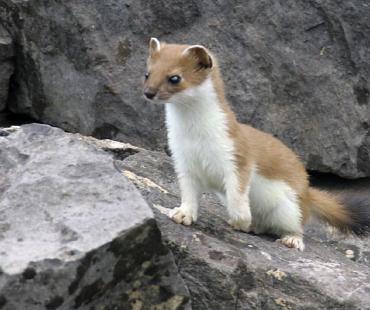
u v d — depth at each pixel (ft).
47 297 24.88
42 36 51.16
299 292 31.14
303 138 49.90
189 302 28.89
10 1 50.98
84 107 50.98
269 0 49.49
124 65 50.21
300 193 36.91
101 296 26.89
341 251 40.83
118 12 50.03
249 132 36.58
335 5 49.08
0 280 24.26
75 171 29.78
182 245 31.27
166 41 50.14
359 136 49.57
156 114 50.14
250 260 31.94
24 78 52.49
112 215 27.20
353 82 49.44
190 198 34.78
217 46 49.75
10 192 28.78
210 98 33.99
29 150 31.42
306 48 49.52
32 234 26.58
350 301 30.55
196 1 49.80
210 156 34.47
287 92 49.75
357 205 39.27
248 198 35.58
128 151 44.62
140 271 27.71
